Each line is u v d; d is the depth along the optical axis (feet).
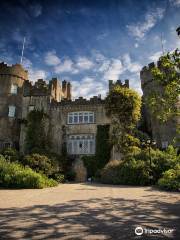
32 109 111.34
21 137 107.86
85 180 96.12
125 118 94.58
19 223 21.68
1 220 22.79
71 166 100.27
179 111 39.27
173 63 35.45
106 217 24.20
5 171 56.80
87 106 106.52
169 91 38.11
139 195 42.34
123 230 19.47
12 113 112.98
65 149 102.73
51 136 105.50
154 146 89.15
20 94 116.88
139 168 69.10
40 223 21.72
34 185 55.06
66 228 20.06
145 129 111.55
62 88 140.05
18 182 54.44
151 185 65.67
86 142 102.83
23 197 38.78
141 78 120.78
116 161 79.66
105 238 17.39
